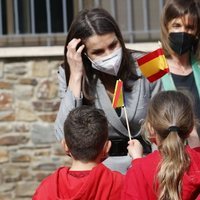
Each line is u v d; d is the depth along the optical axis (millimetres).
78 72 8469
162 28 9398
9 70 14234
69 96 8438
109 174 7746
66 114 8391
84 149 7738
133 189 7445
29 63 14242
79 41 8453
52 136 14211
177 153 7340
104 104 8508
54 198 7613
